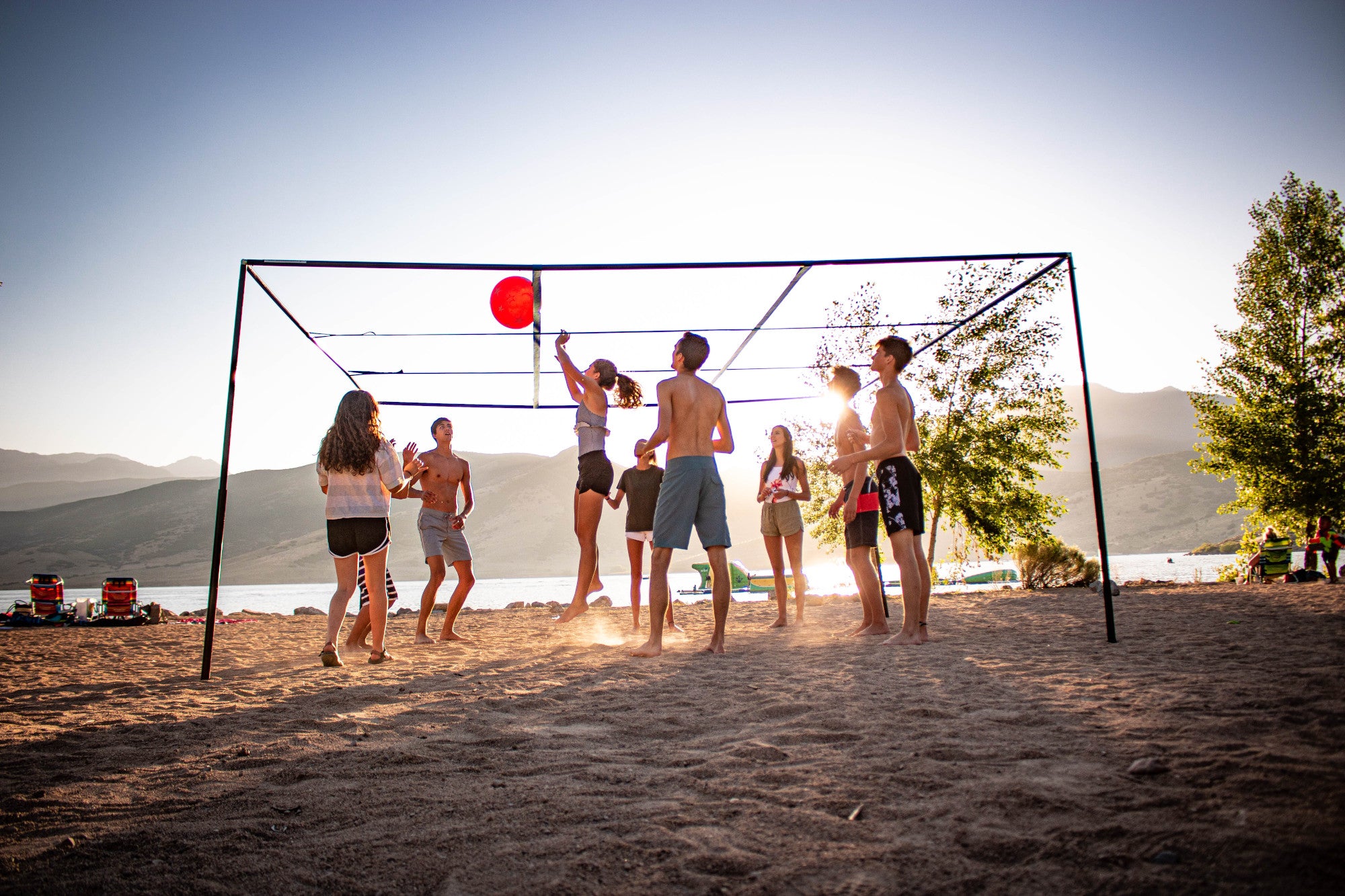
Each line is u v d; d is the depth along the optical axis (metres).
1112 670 3.37
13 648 7.23
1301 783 1.67
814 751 2.32
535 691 3.69
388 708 3.38
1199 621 5.32
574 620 8.97
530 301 5.47
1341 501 16.02
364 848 1.76
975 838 1.55
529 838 1.75
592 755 2.45
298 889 1.57
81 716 3.43
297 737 2.86
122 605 12.97
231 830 1.91
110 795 2.22
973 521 16.61
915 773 2.01
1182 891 1.26
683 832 1.71
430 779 2.28
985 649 4.41
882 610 5.68
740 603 12.20
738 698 3.27
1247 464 17.05
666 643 5.88
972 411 16.64
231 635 8.66
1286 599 6.72
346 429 5.15
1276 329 17.25
